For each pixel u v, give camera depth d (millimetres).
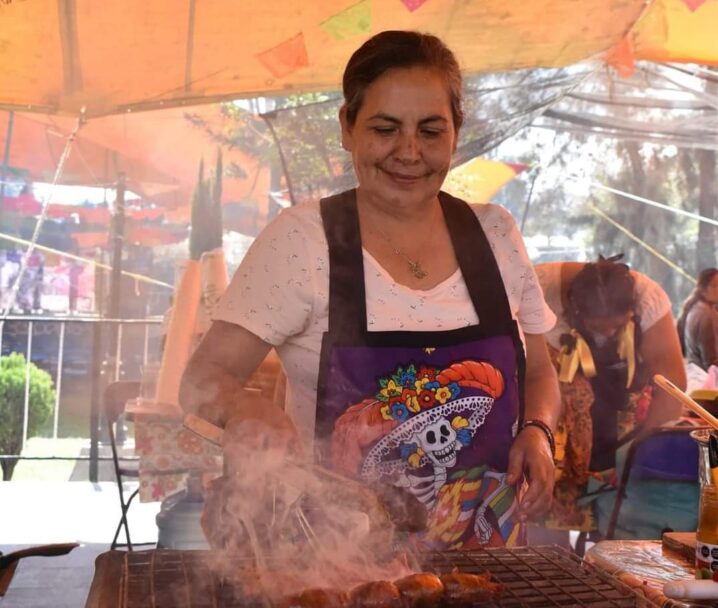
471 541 1803
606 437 3402
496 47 3873
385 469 1785
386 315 1817
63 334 5984
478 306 1861
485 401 1812
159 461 3525
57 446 6059
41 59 3457
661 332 3441
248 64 3664
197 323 3646
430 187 1812
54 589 3920
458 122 1874
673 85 5574
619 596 1310
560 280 3502
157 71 3637
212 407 1737
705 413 1467
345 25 3535
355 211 1892
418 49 1764
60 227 6113
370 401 1785
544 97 4398
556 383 2096
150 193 5746
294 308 1823
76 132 4953
